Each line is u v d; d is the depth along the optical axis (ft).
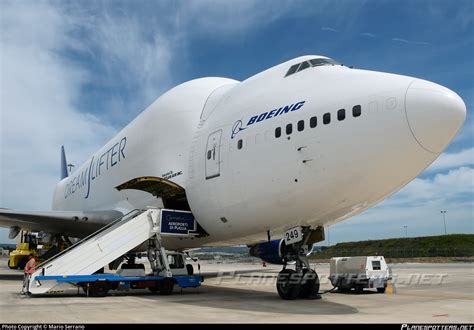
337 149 32.76
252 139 39.04
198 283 44.75
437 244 213.87
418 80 31.96
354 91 33.58
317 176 33.94
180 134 51.19
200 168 44.88
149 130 57.36
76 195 88.28
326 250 258.57
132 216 47.26
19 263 114.32
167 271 44.01
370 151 31.35
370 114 31.73
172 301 37.09
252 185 38.55
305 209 36.29
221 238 48.55
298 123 35.55
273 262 54.90
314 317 27.45
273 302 36.45
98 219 65.10
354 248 246.06
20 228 77.92
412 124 30.04
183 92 55.52
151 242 46.68
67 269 41.14
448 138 30.25
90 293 40.93
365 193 33.71
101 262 42.70
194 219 47.60
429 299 41.19
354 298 42.04
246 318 26.78
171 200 51.49
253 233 43.60
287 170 35.60
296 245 40.24
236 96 45.14
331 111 33.83
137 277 42.37
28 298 39.29
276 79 41.60
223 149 42.16
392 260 175.63
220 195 42.11
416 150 30.50
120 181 63.87
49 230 78.02
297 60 41.42
